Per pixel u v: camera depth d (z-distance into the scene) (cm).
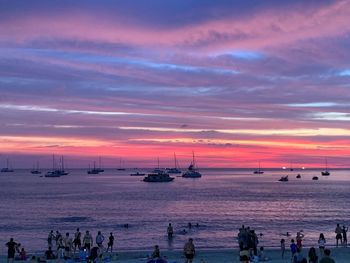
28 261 3650
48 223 7538
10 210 9962
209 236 5888
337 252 4069
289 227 7012
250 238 3609
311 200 12862
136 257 3916
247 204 11512
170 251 4312
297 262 2900
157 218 8312
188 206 10944
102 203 11812
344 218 8331
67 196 14488
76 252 4125
